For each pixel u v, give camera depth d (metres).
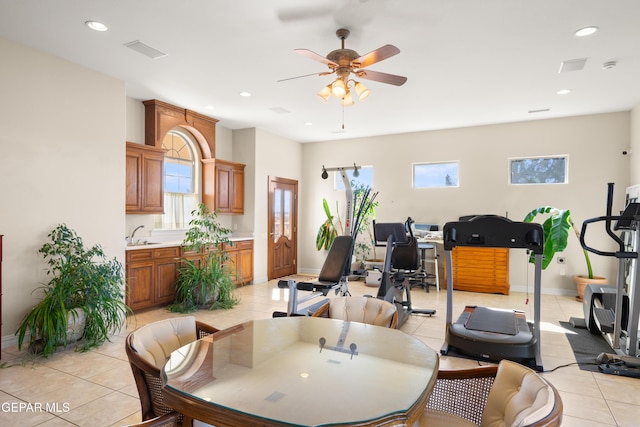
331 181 8.10
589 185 6.04
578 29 3.24
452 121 6.46
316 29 3.28
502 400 1.43
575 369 3.23
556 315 4.97
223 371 1.60
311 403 1.33
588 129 6.04
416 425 1.53
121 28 3.28
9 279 3.53
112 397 2.65
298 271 8.34
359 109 5.75
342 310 2.77
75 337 3.57
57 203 3.86
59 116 3.88
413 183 7.35
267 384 1.48
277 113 6.00
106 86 4.32
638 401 2.67
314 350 1.89
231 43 3.55
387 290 4.25
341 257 3.98
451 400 1.68
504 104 5.44
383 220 7.53
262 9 2.96
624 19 3.07
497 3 2.85
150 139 5.39
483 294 6.25
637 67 4.05
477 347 3.29
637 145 5.43
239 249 6.61
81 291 3.67
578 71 4.18
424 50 3.68
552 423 1.05
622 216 3.24
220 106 5.64
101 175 4.26
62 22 3.17
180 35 3.40
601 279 5.68
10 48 3.51
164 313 4.93
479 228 3.49
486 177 6.72
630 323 3.29
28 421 2.33
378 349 1.91
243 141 7.12
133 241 5.40
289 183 7.97
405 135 7.38
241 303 5.52
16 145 3.56
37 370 3.09
